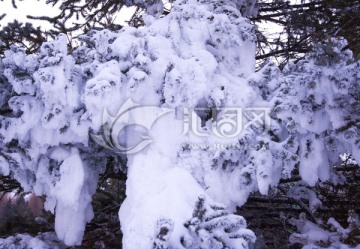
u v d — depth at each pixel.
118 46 3.16
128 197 3.01
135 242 2.54
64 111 3.04
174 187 2.85
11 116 3.25
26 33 4.23
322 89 3.01
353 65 2.92
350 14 4.66
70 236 3.31
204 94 3.17
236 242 2.47
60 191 3.20
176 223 2.51
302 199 5.08
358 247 3.50
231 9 4.09
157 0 4.62
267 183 2.89
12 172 3.40
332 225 3.85
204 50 3.35
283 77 3.33
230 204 3.11
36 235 4.32
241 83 3.43
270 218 5.40
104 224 5.19
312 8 5.12
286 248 4.53
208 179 3.06
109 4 5.43
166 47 3.44
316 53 3.10
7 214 4.75
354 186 4.82
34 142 3.16
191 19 3.63
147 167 3.02
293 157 3.00
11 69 2.98
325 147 3.15
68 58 3.03
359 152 2.92
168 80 3.15
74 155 3.26
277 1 5.48
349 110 3.00
